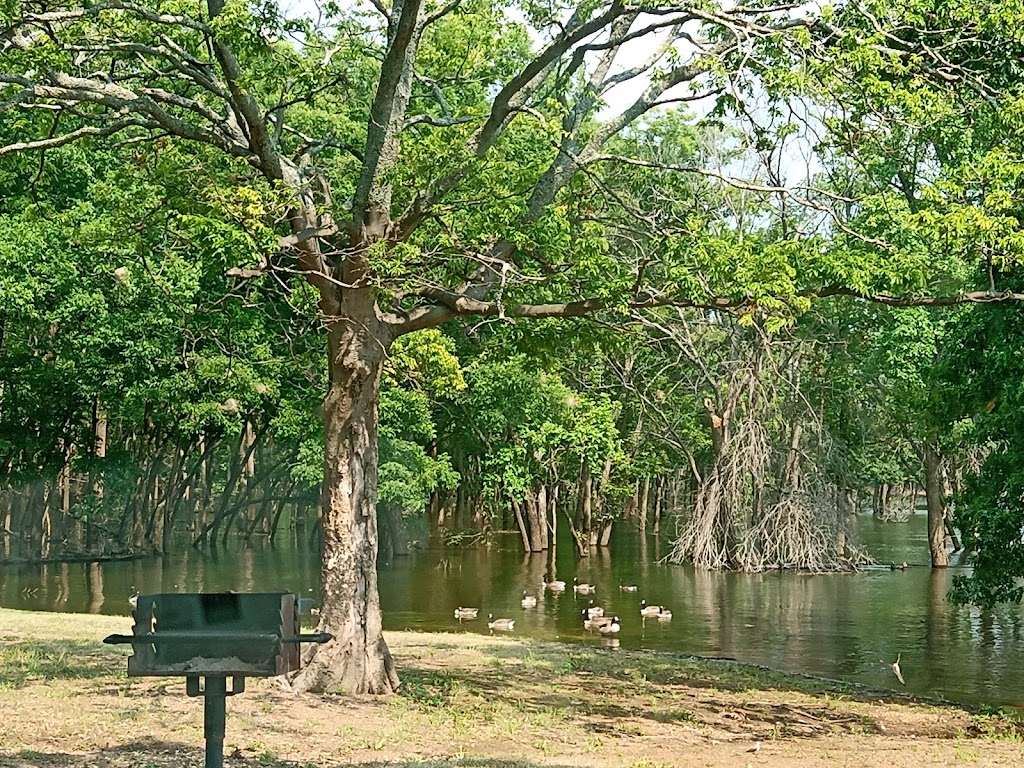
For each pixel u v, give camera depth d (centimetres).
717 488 4481
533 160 1738
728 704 1689
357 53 1758
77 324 3841
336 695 1464
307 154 1783
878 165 2048
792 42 1420
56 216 2108
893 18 1497
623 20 1548
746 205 2666
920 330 3781
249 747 1111
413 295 1633
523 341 1667
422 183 1437
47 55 1430
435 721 1336
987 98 1464
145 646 586
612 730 1396
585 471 5541
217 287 3534
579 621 3017
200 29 1423
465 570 4462
